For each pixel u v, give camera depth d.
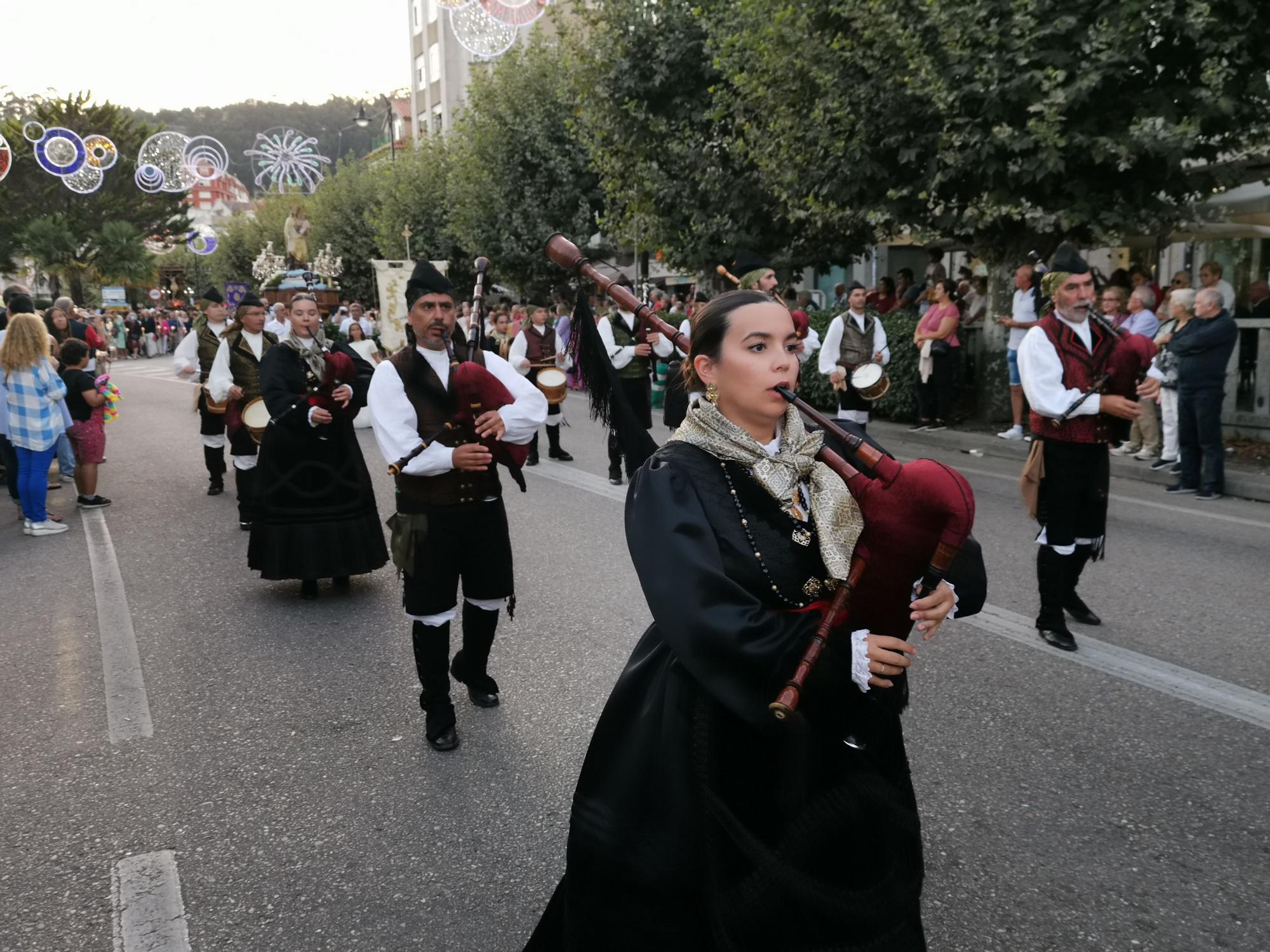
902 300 13.96
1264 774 3.38
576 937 1.82
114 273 54.12
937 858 2.91
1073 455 4.42
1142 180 9.73
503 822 3.21
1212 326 7.78
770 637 1.58
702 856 1.66
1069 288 4.30
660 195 14.44
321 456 5.61
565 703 4.12
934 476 1.65
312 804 3.37
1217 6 8.71
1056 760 3.49
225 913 2.77
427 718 3.80
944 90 9.30
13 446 7.71
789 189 11.30
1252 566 5.91
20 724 4.14
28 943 2.65
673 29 14.16
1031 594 5.38
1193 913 2.64
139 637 5.22
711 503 1.72
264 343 7.71
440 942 2.61
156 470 10.94
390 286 20.52
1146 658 4.43
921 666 4.37
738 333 1.75
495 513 3.80
